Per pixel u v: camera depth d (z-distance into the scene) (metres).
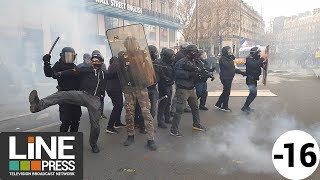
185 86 4.68
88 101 3.87
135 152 4.09
